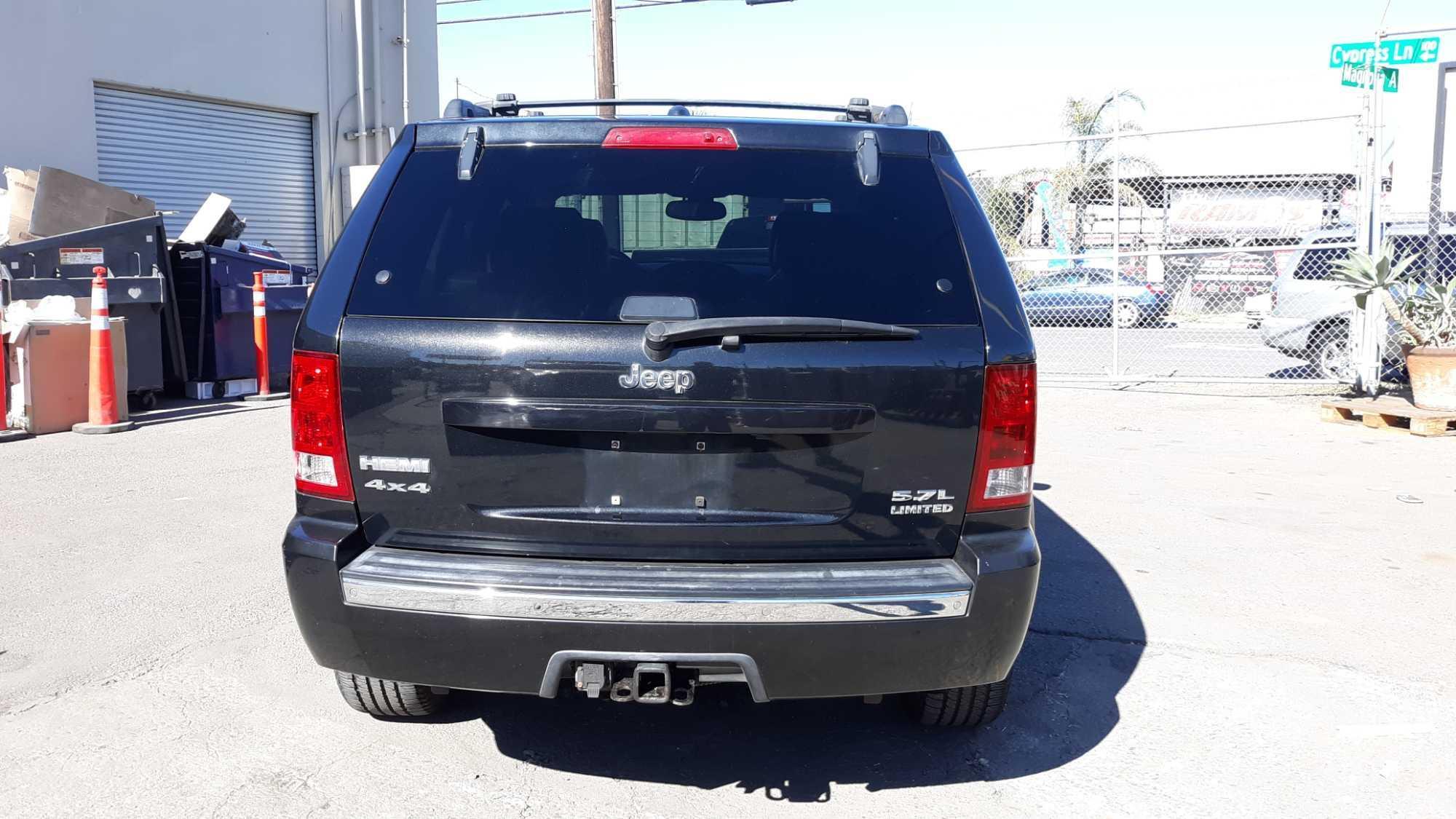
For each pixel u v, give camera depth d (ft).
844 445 9.74
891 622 9.47
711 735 12.23
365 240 10.18
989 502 9.94
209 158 53.42
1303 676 13.96
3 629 14.98
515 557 9.87
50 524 20.30
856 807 10.74
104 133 48.34
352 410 9.79
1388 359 36.96
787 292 9.94
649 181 10.48
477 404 9.66
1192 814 10.65
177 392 37.73
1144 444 29.66
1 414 29.37
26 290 31.45
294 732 12.10
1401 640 15.17
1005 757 11.82
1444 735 12.33
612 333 9.66
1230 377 41.27
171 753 11.55
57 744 11.72
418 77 63.98
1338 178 66.69
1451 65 48.98
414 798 10.74
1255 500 23.18
